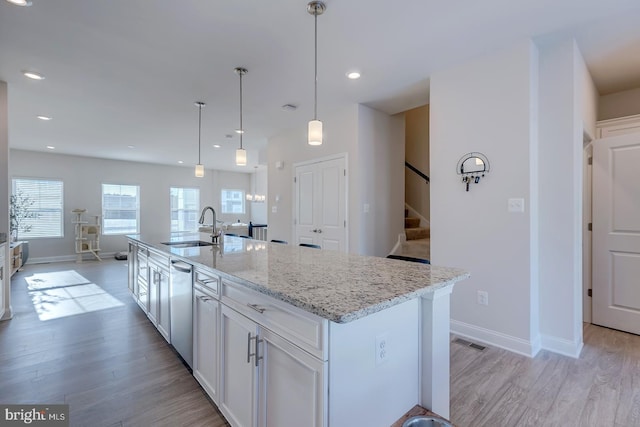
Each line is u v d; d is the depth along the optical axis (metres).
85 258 7.68
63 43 2.53
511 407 1.86
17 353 2.56
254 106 4.04
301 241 4.84
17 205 6.75
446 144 2.99
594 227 3.19
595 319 3.18
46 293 4.44
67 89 3.45
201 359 1.97
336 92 3.60
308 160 4.73
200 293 1.96
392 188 4.43
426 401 1.42
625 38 2.50
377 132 4.21
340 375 1.10
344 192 4.15
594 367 2.32
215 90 3.51
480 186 2.77
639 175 2.93
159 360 2.44
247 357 1.48
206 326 1.89
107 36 2.43
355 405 1.15
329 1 2.04
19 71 3.02
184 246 2.99
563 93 2.53
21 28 2.31
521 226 2.55
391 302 1.13
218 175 10.18
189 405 1.88
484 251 2.75
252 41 2.52
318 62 2.88
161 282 2.69
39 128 5.07
